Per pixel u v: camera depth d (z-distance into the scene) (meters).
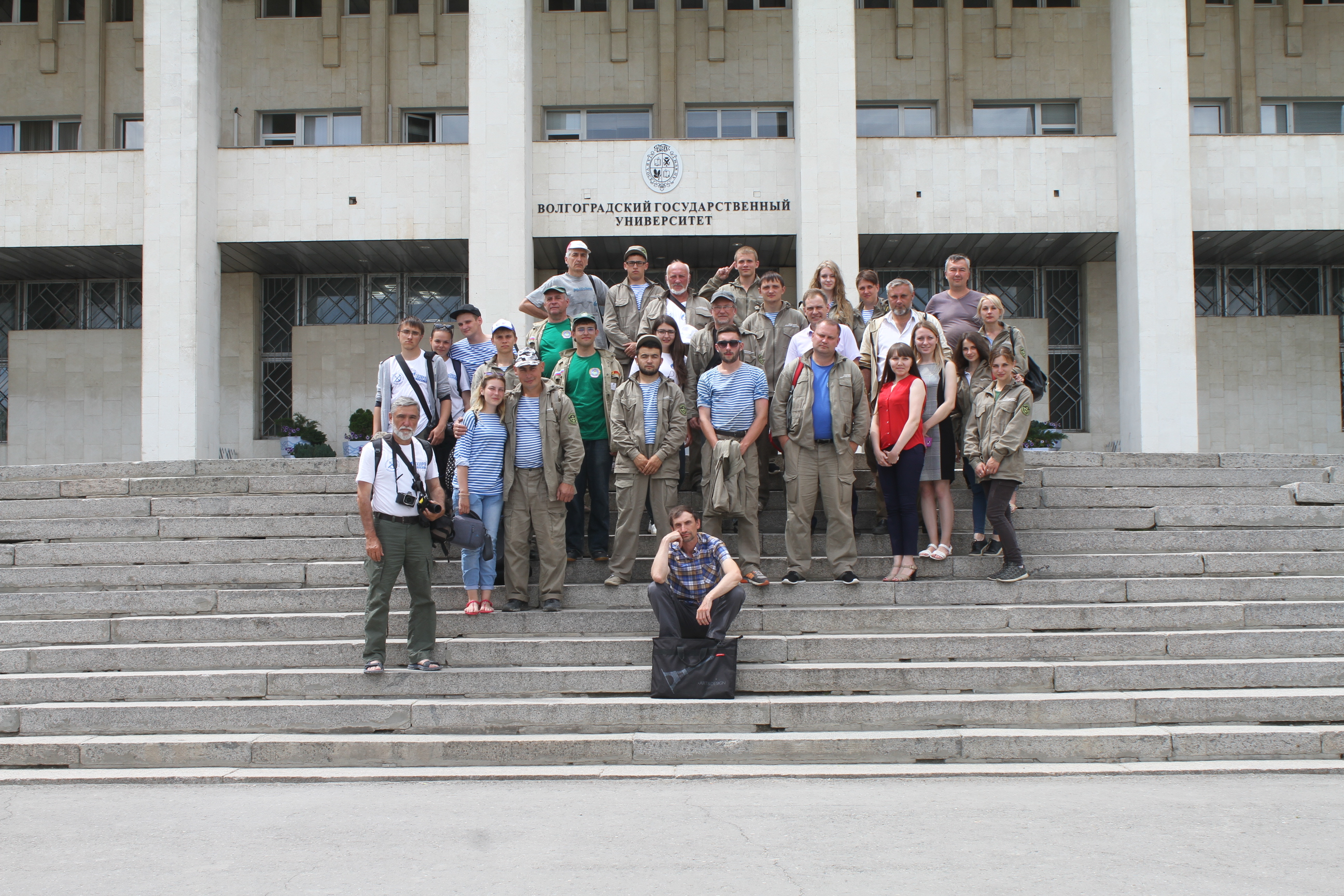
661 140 17.88
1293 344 19.80
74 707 6.99
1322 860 4.42
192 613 8.39
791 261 19.81
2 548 9.25
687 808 5.48
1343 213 17.66
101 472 11.17
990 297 9.45
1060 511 9.59
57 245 17.84
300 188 17.91
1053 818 5.17
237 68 19.94
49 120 20.14
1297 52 19.67
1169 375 16.97
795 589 8.25
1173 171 17.17
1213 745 6.54
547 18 19.89
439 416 8.91
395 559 7.28
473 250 17.16
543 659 7.55
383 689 7.25
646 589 8.30
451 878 4.28
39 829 5.18
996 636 7.58
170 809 5.59
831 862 4.45
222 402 19.78
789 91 19.81
